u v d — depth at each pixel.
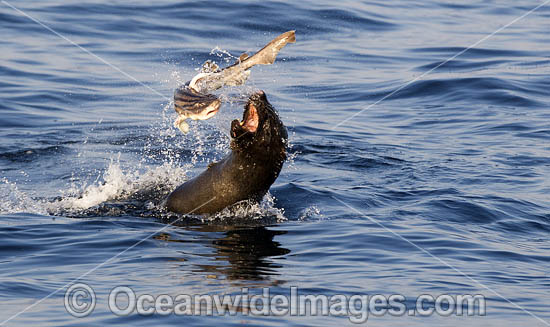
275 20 79.44
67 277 24.12
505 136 48.69
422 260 26.30
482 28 80.81
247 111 27.44
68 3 80.81
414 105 58.00
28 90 58.16
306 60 69.06
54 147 45.44
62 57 66.62
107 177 37.47
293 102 57.66
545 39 76.31
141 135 48.75
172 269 24.94
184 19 78.25
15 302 21.92
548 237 30.20
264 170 29.23
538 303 22.34
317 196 35.06
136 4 81.81
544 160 42.62
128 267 25.19
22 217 31.88
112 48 69.62
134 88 59.94
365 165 42.16
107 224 30.80
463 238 29.16
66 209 33.44
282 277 24.17
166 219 31.64
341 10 83.75
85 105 55.91
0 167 41.25
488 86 60.53
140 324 20.25
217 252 26.98
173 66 65.25
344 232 29.66
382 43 74.56
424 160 43.09
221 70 25.23
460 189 36.69
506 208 33.56
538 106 56.16
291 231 29.84
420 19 84.12
